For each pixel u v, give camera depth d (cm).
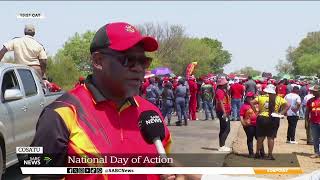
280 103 1113
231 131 1647
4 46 926
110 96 192
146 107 205
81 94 191
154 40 186
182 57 7894
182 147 1199
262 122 1098
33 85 812
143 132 196
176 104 1883
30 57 929
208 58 9956
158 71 2866
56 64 3766
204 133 1591
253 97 1148
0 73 701
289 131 1502
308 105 1233
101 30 191
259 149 1110
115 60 187
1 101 680
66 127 183
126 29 189
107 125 189
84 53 5578
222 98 1177
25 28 933
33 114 777
